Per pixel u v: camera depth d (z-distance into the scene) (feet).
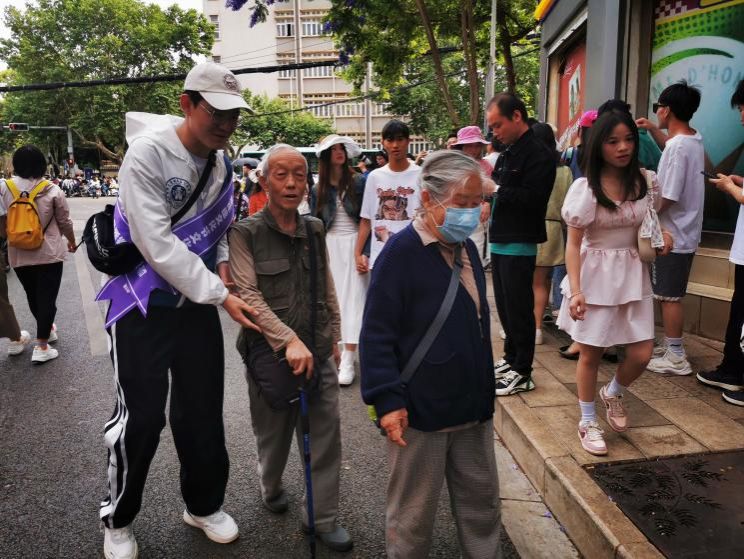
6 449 11.27
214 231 7.89
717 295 14.71
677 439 9.66
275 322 7.55
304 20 165.68
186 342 7.96
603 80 17.44
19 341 17.03
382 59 43.21
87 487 9.89
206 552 8.22
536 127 14.47
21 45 112.68
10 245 15.75
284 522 8.95
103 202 111.65
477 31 45.39
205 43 113.39
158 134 7.29
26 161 15.85
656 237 8.83
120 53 110.63
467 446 6.81
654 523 7.47
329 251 14.96
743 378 11.55
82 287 27.37
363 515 9.12
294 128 129.70
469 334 6.50
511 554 8.09
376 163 36.27
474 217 6.17
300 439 8.43
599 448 9.19
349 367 14.83
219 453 8.42
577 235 9.07
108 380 14.98
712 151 15.61
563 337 15.99
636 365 9.34
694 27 15.76
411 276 6.41
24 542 8.39
